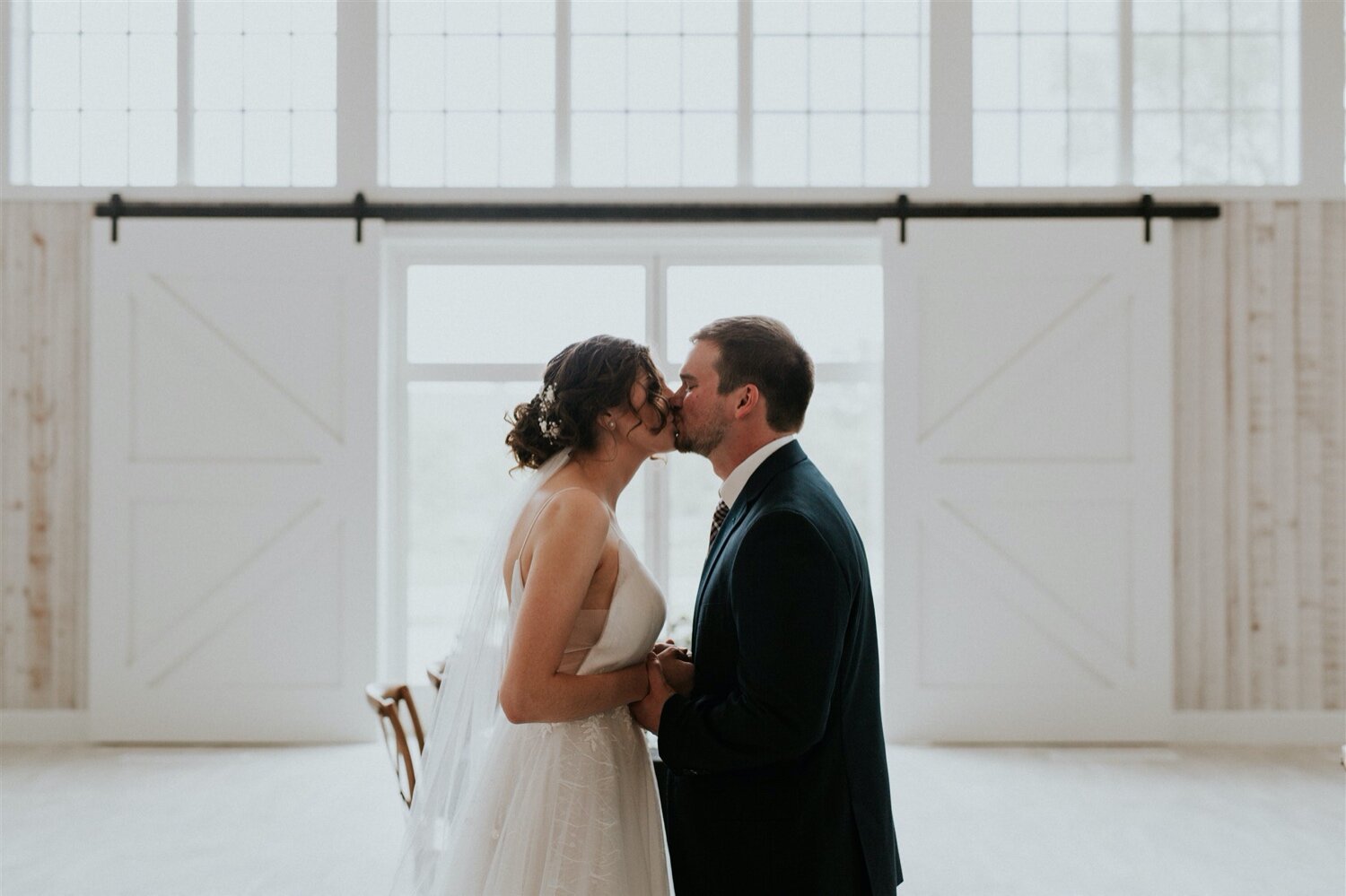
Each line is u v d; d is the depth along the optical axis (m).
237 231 5.17
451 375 5.39
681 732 1.71
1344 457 5.23
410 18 5.39
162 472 5.13
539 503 1.82
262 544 5.15
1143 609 5.13
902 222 5.18
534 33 5.39
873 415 5.44
